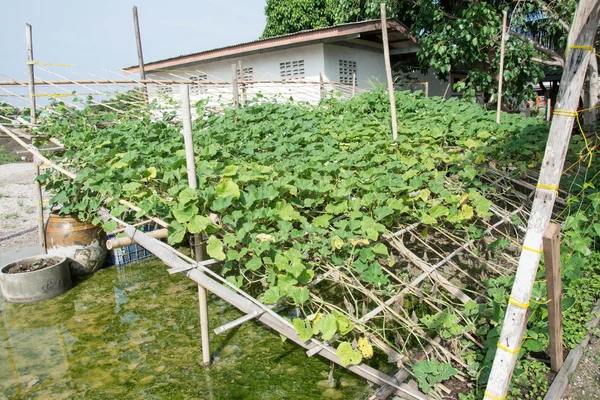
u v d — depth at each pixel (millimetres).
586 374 3178
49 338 4207
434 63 10414
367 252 3580
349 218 4340
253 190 3938
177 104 8984
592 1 1860
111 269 5934
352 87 10906
